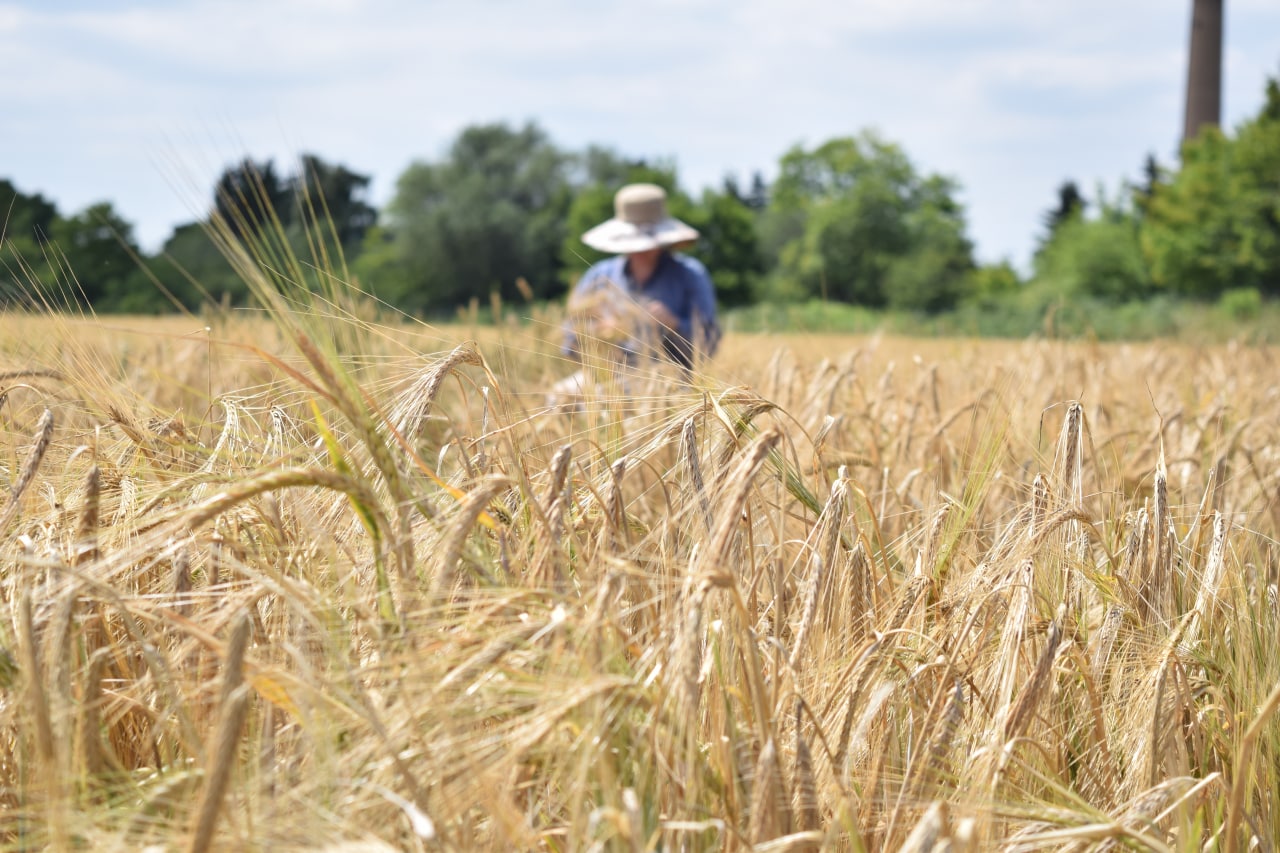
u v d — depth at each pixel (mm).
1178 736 2178
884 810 1943
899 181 80438
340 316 1998
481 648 1705
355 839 1496
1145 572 2545
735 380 3438
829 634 2223
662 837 1700
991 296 61062
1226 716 2365
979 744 2111
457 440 2277
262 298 1712
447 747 1616
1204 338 11766
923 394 5203
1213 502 3414
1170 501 3660
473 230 75750
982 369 6254
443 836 1484
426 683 1670
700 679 1883
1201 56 55688
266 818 1513
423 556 1956
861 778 2010
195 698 1848
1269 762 2225
